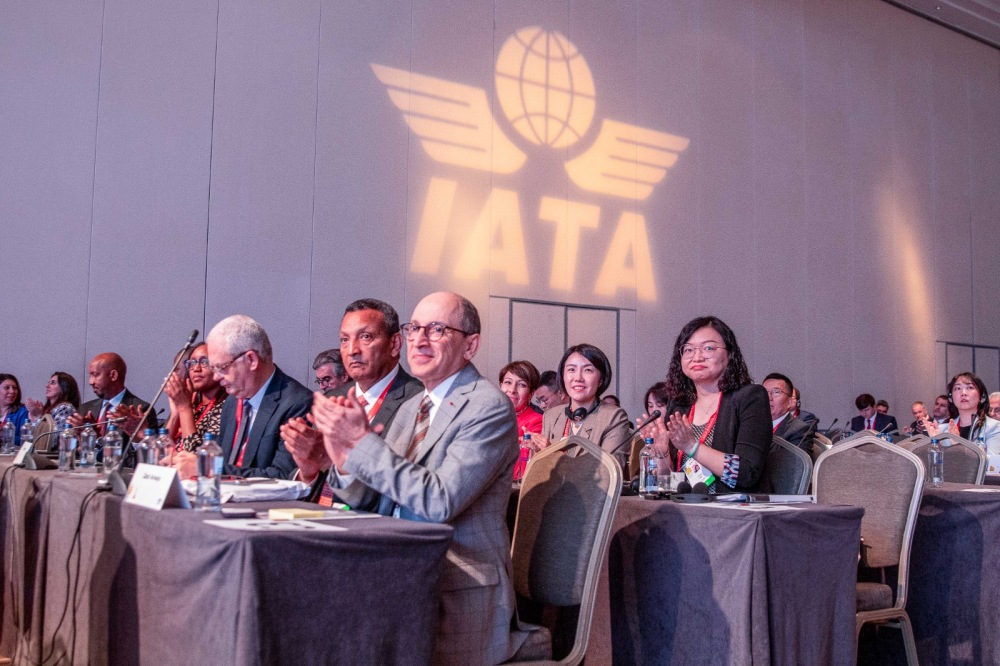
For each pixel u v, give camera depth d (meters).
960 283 12.22
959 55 12.59
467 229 8.20
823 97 11.00
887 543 3.08
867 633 3.33
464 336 2.32
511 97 8.57
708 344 3.22
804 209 10.66
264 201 7.21
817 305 10.64
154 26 6.89
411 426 2.34
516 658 2.18
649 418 3.22
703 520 2.55
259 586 1.59
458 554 2.11
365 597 1.72
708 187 9.88
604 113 9.18
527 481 2.58
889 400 11.24
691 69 9.89
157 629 1.83
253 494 2.44
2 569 3.29
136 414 3.63
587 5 9.18
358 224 7.62
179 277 6.83
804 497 2.84
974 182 12.55
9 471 3.31
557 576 2.38
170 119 6.89
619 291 9.10
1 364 6.18
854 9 11.44
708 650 2.50
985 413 5.39
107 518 2.19
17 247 6.30
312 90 7.50
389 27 7.92
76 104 6.57
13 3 6.42
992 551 3.29
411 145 7.95
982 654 3.27
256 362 3.24
